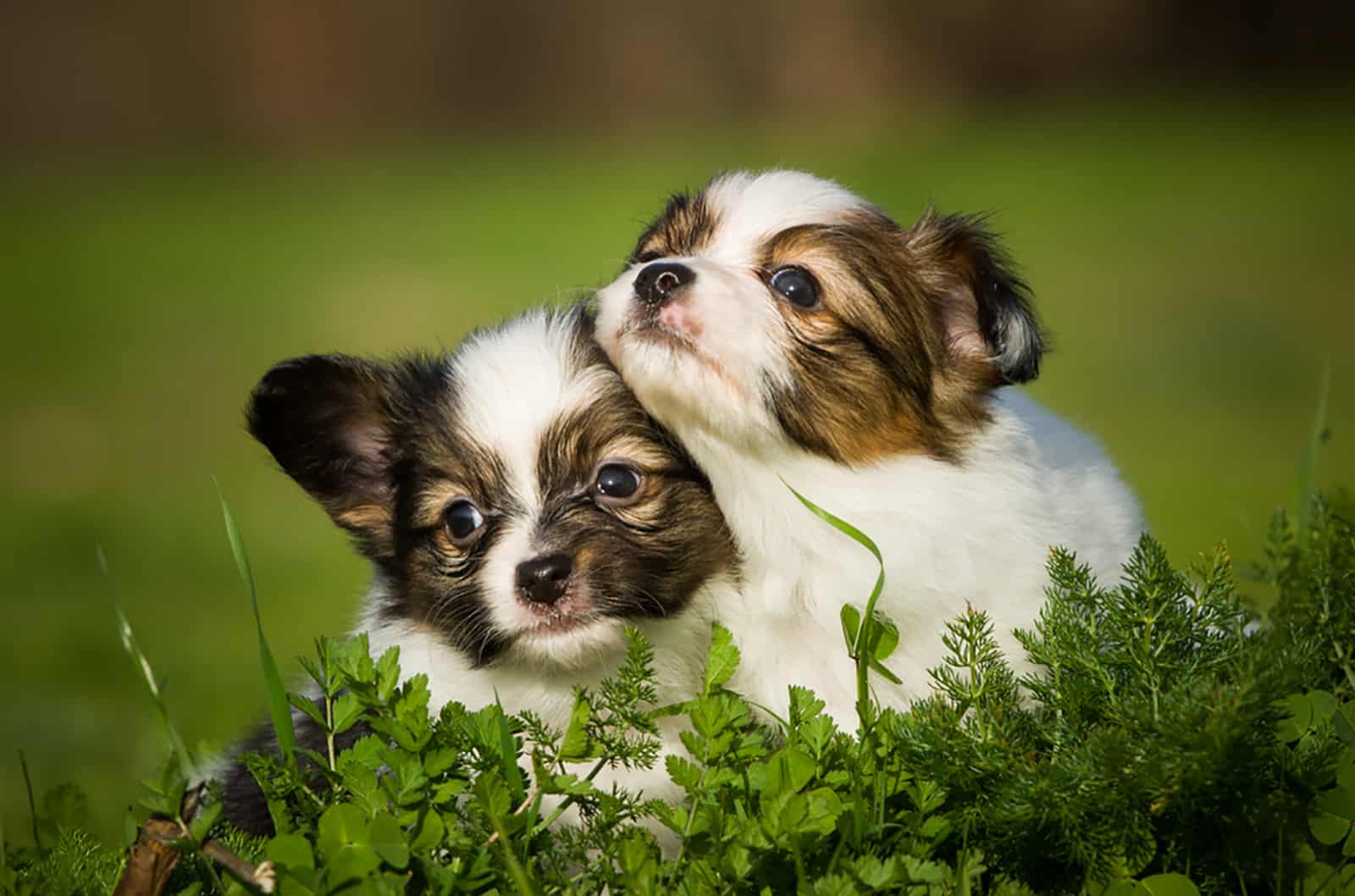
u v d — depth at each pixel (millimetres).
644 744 4211
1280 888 3945
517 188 29172
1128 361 16266
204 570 11148
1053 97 37781
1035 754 4207
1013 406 5680
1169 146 30797
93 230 27641
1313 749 4199
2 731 7691
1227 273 20406
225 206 29688
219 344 18562
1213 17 37812
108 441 15180
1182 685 4105
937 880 3754
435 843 3861
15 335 19875
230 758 5871
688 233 5309
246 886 3693
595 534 4859
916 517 4887
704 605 4965
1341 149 29641
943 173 27172
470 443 5070
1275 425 13414
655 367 4750
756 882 3820
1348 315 17922
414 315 18781
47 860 4270
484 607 4898
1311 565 4703
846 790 4098
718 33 36781
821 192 5406
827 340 4945
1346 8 37625
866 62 36812
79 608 10242
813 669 4934
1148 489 11133
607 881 3926
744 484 4934
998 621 4875
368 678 4176
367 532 5516
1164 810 4051
